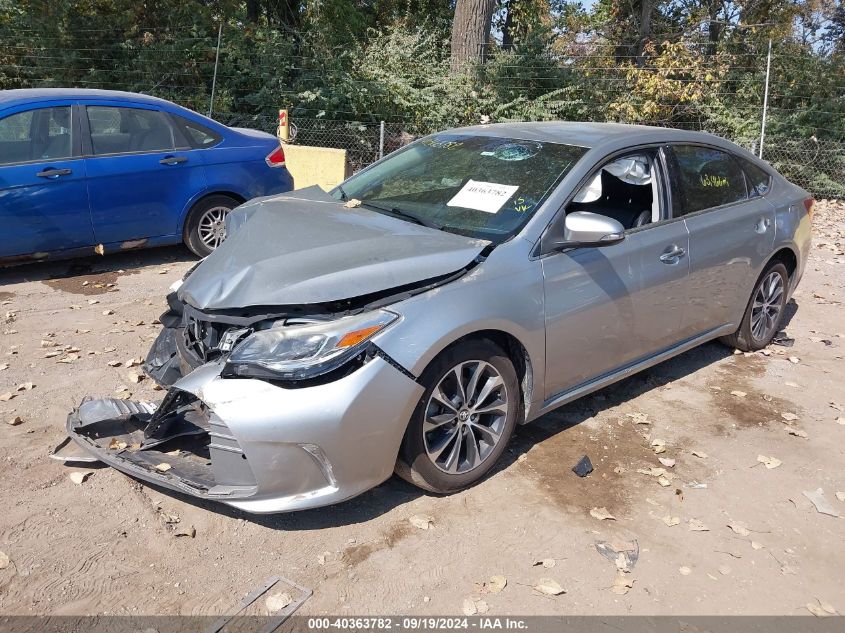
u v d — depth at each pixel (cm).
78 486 340
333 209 404
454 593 284
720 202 473
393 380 300
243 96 1309
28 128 607
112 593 276
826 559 319
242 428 286
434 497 344
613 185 416
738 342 531
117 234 657
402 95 1324
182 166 675
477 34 1420
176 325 379
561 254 366
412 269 321
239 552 302
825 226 1064
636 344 417
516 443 397
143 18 1268
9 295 601
